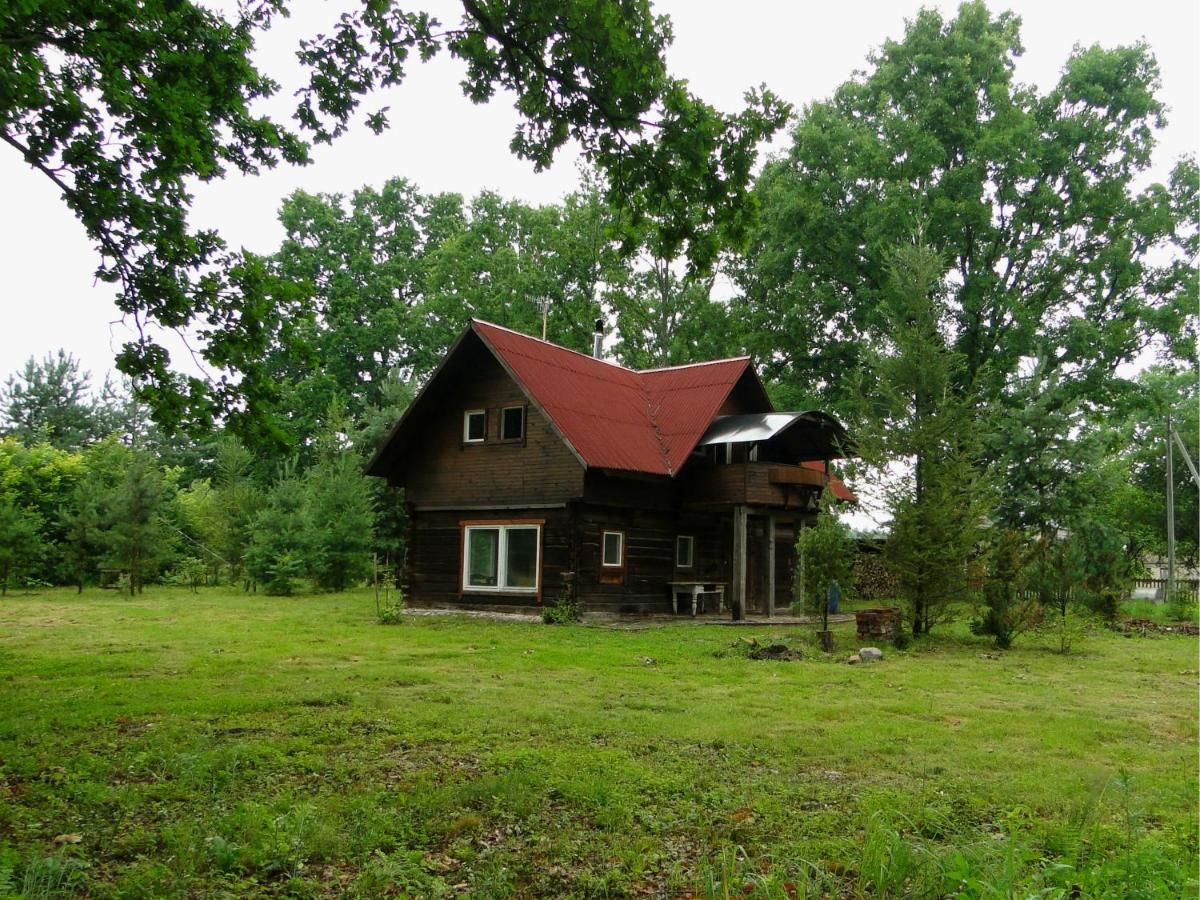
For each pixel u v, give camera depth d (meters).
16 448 36.84
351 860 5.45
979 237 36.66
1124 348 36.91
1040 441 30.70
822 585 18.17
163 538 32.28
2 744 8.09
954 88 37.03
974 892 4.50
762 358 41.81
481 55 10.78
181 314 13.02
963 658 17.09
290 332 13.77
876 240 35.94
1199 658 17.73
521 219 50.56
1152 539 48.91
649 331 45.66
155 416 13.35
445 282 51.16
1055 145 36.16
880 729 9.58
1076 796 6.97
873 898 4.88
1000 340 36.00
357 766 7.52
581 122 10.73
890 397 20.03
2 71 10.28
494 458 24.39
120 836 5.72
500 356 23.14
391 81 11.40
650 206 10.88
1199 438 53.16
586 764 7.67
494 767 7.58
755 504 24.48
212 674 12.72
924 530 19.44
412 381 44.12
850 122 41.00
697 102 10.05
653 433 25.47
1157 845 5.42
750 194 10.52
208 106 12.46
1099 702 11.98
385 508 38.62
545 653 16.08
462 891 5.08
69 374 56.97
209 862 5.27
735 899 4.86
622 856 5.58
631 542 24.30
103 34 11.12
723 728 9.37
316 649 16.02
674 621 23.67
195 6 11.95
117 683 11.70
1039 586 19.91
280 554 32.44
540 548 23.44
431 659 14.96
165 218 12.59
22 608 24.83
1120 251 35.34
